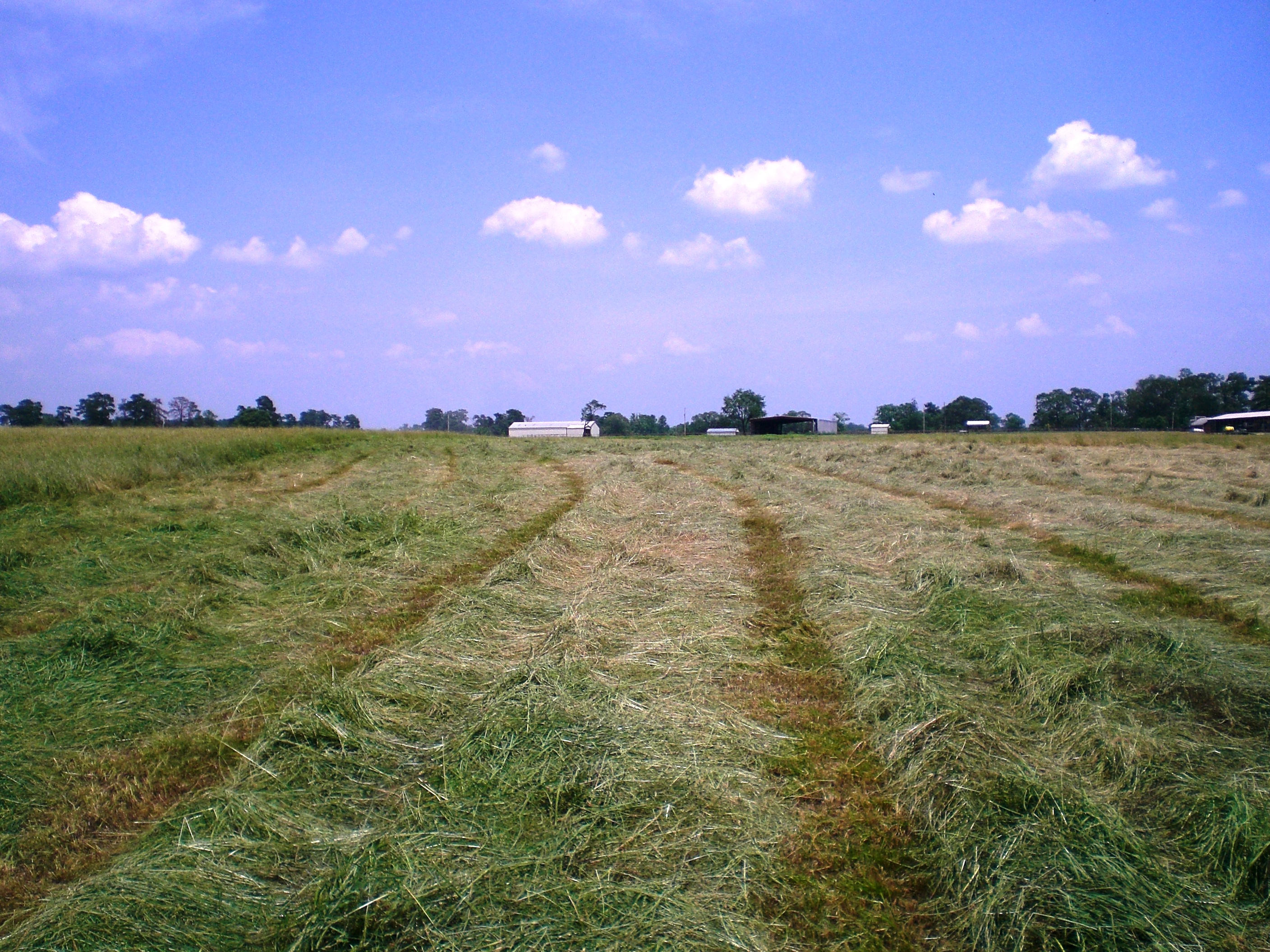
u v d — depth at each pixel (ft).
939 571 29.32
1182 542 35.99
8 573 30.91
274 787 15.33
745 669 22.11
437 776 15.48
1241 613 26.35
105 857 13.50
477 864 12.52
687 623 25.57
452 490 57.77
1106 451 102.32
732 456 104.17
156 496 52.08
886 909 12.23
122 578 31.19
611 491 56.49
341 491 59.06
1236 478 64.08
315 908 11.32
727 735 17.53
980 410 392.27
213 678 21.16
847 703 19.83
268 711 19.16
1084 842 12.72
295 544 36.32
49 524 40.96
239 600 28.40
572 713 17.51
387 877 11.84
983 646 22.38
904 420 391.86
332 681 20.80
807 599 28.96
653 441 186.39
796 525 42.09
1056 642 22.27
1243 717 17.46
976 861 12.61
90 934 11.09
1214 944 10.77
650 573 32.07
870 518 43.62
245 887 12.35
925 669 20.74
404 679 20.27
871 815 14.76
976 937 11.31
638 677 20.72
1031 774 14.87
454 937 10.94
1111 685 19.07
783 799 15.26
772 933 11.58
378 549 36.14
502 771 15.40
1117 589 29.84
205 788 15.66
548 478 76.59
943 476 67.15
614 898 11.88
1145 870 12.23
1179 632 22.91
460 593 29.17
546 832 13.53
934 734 16.65
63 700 19.40
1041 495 52.65
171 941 11.09
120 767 16.43
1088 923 11.03
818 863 13.34
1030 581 29.19
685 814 14.20
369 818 14.30
